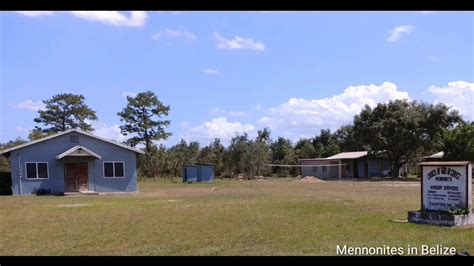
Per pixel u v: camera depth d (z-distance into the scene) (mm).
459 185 13117
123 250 9703
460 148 47562
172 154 64562
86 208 19828
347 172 64562
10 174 34031
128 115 69125
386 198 23484
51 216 16469
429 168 13875
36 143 32656
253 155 65312
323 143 85438
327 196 25703
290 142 77438
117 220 14938
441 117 54656
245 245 10031
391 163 62156
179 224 13648
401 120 55781
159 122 70312
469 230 11914
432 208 13766
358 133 60031
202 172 52094
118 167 34562
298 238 10805
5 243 10711
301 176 62781
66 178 33312
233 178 61344
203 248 9766
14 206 21375
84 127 69562
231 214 16297
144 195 29641
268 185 41781
